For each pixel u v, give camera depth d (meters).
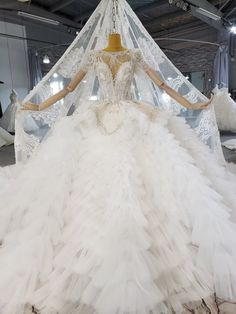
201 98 2.15
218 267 1.25
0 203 1.77
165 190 1.41
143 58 1.89
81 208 1.35
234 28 7.50
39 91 2.04
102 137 1.59
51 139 1.75
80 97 2.02
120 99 1.82
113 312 1.06
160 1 6.63
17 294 1.22
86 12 7.95
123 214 1.24
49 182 1.51
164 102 2.09
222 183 1.70
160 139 1.61
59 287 1.18
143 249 1.17
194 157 1.73
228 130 6.91
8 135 6.02
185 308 1.20
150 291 1.09
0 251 1.46
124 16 1.99
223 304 1.21
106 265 1.12
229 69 8.83
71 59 1.96
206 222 1.30
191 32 8.95
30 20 8.98
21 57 9.13
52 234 1.33
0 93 8.77
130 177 1.38
